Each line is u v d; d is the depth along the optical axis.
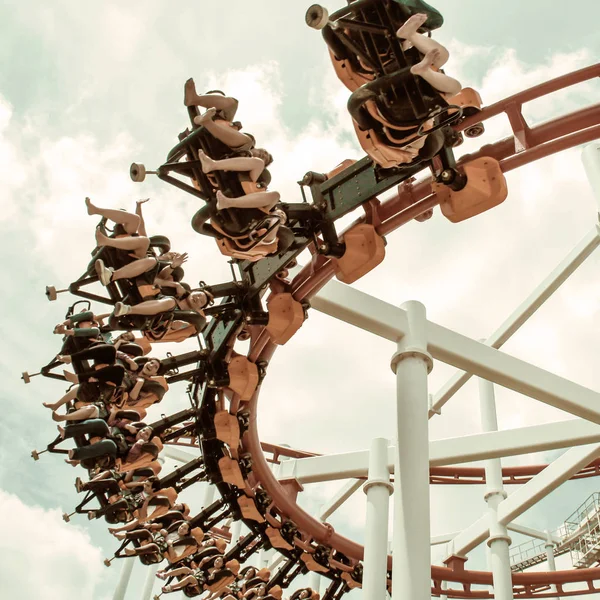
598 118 7.93
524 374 13.80
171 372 10.62
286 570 15.89
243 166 6.97
